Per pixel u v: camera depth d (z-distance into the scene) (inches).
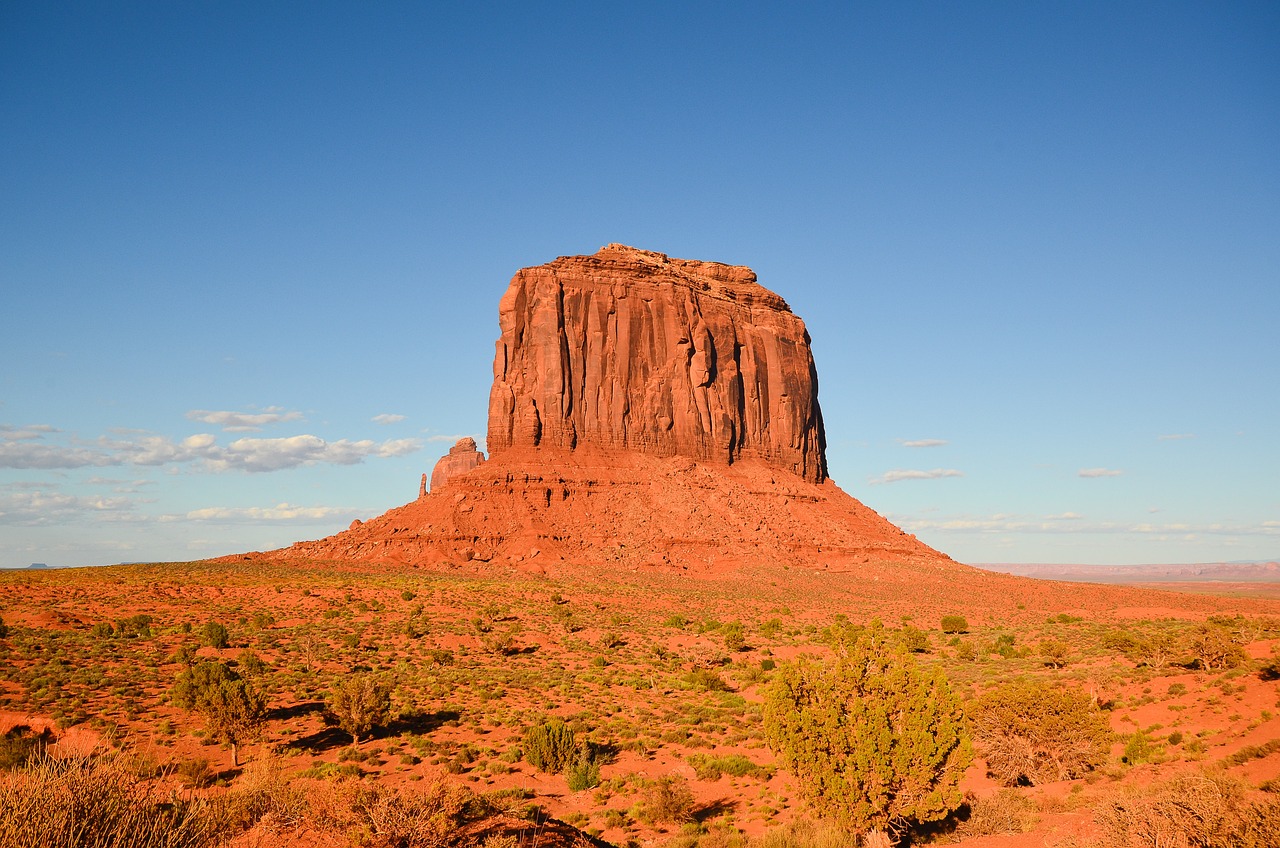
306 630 2687.0
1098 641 2659.9
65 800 380.2
